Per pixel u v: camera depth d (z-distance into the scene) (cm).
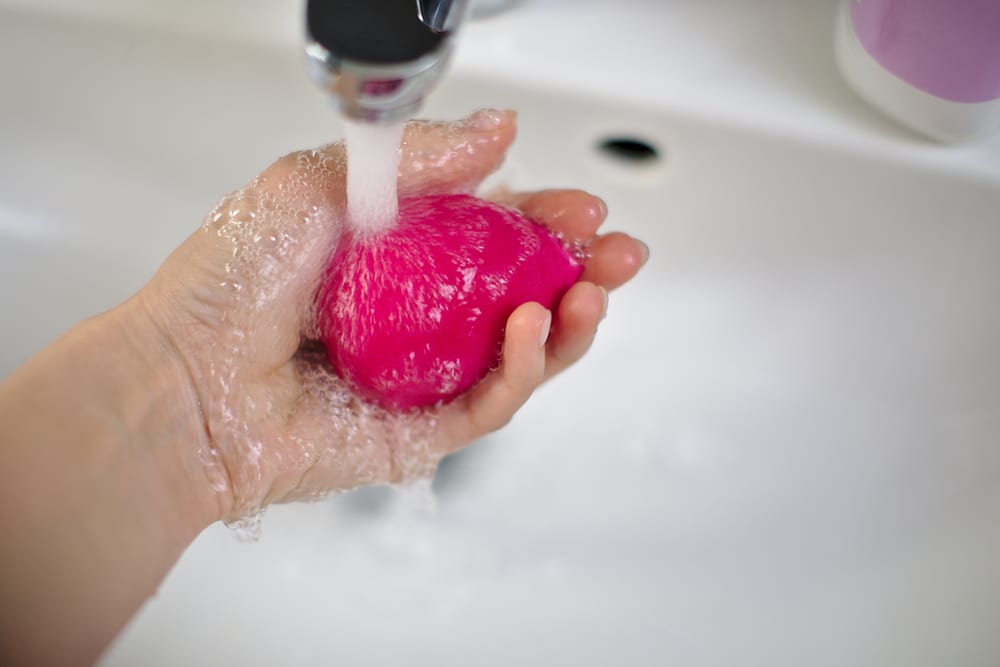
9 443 27
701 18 36
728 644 33
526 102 35
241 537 33
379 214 28
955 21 30
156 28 35
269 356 31
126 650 34
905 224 34
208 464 30
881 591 32
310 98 36
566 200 32
